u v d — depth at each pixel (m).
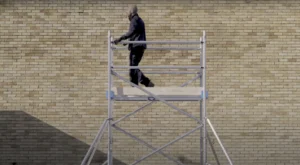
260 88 13.24
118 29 13.29
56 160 13.30
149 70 13.16
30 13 13.32
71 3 13.31
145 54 13.21
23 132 13.30
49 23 13.31
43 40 13.30
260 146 13.23
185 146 13.24
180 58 13.21
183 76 13.21
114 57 13.28
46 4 13.31
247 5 13.29
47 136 13.30
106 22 13.28
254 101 13.25
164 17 13.27
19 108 13.28
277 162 13.23
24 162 13.32
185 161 13.22
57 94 13.29
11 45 13.31
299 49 13.24
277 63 13.26
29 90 13.30
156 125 13.23
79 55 13.29
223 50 13.25
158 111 13.26
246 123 13.24
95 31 13.28
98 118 13.28
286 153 13.24
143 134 13.23
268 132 13.26
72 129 13.27
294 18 13.27
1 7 13.31
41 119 13.29
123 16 13.29
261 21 13.27
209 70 13.23
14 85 13.30
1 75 13.30
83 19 13.29
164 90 9.94
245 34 13.25
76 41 13.29
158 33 13.24
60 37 13.29
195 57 13.22
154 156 13.25
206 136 10.56
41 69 13.29
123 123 13.24
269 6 13.29
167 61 13.20
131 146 13.26
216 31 13.26
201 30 13.25
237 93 13.23
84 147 13.27
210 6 13.29
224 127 13.23
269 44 13.25
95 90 13.28
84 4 13.32
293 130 13.26
